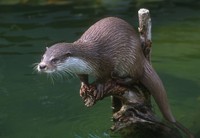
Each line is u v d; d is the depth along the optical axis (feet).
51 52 24.85
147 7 54.60
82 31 46.06
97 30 26.20
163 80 36.52
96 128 30.14
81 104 33.35
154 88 26.91
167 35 45.91
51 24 48.47
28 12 52.47
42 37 44.65
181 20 50.16
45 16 51.03
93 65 25.52
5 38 44.73
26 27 47.65
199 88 35.14
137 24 47.78
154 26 48.62
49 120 31.30
